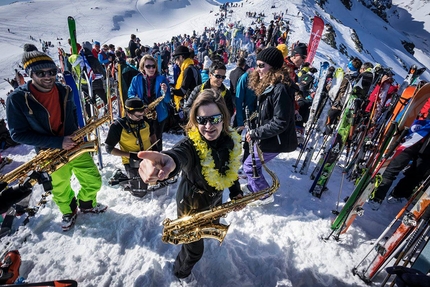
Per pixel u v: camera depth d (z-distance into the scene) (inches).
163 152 53.6
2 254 90.0
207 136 61.6
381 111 153.5
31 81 83.0
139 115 107.9
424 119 118.3
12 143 181.0
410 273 50.6
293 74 187.2
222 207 71.6
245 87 122.7
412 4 7278.5
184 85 186.9
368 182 88.0
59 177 93.1
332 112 153.9
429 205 72.5
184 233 68.6
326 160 126.2
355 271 88.1
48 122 85.0
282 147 106.9
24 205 108.0
